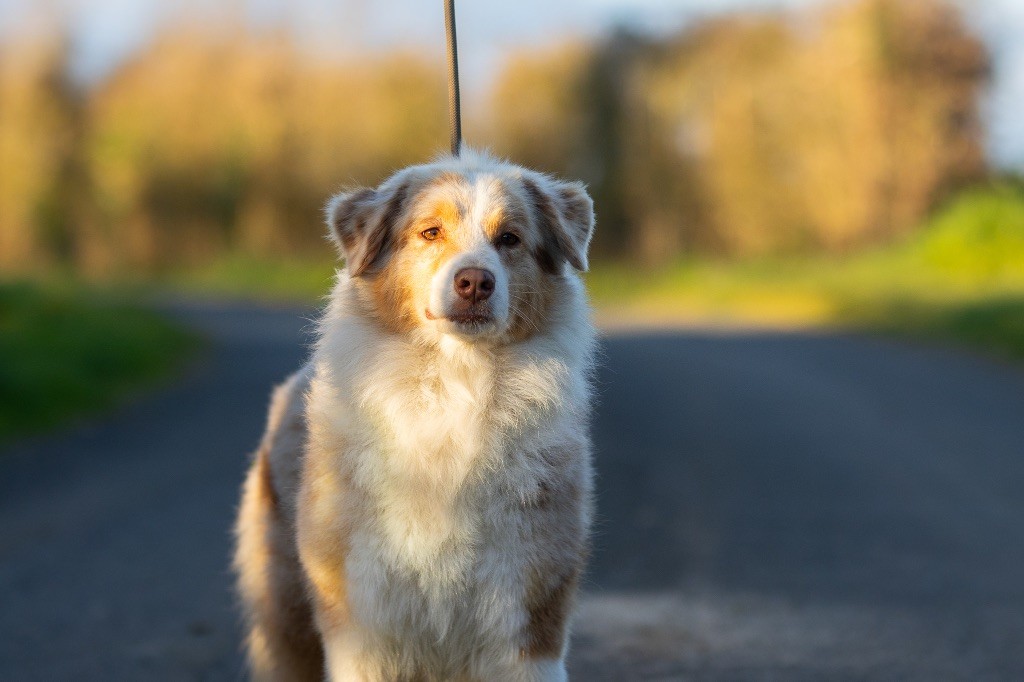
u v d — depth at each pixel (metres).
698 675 5.55
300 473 4.48
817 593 7.02
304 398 4.64
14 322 18.72
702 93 49.31
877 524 8.80
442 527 4.07
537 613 4.16
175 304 33.47
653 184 49.59
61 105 51.16
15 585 7.15
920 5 44.78
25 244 51.19
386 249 4.45
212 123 50.25
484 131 48.72
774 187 48.22
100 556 7.82
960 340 22.56
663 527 8.58
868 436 12.59
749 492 9.79
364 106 48.66
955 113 45.62
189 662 5.79
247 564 4.93
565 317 4.45
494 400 4.21
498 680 4.16
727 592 7.02
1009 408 14.70
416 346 4.24
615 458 11.05
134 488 9.91
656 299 40.47
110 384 15.47
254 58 49.84
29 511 9.09
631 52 49.69
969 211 36.59
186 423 13.15
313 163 49.44
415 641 4.15
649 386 16.34
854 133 45.72
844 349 21.91
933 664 5.73
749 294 36.44
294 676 4.70
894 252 39.50
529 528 4.14
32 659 5.82
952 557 7.93
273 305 34.34
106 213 51.28
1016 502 9.63
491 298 4.12
